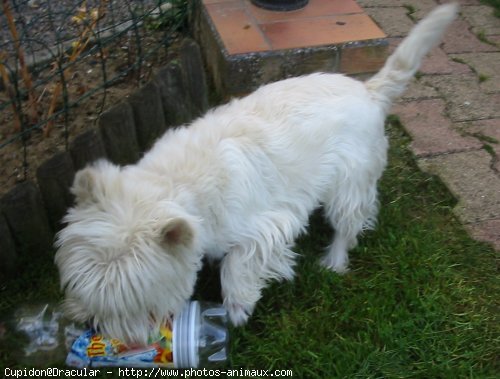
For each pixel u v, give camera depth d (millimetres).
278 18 1166
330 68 1106
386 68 820
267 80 1086
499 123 1131
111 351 669
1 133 1006
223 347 734
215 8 1193
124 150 942
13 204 792
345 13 1197
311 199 777
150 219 582
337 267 863
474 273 862
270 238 725
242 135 721
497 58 1313
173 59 1192
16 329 736
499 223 937
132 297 573
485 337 774
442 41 1365
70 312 627
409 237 906
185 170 672
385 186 1000
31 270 834
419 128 1115
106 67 1177
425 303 805
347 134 771
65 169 837
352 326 785
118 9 1321
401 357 746
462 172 1023
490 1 1533
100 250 566
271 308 805
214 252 738
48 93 1087
